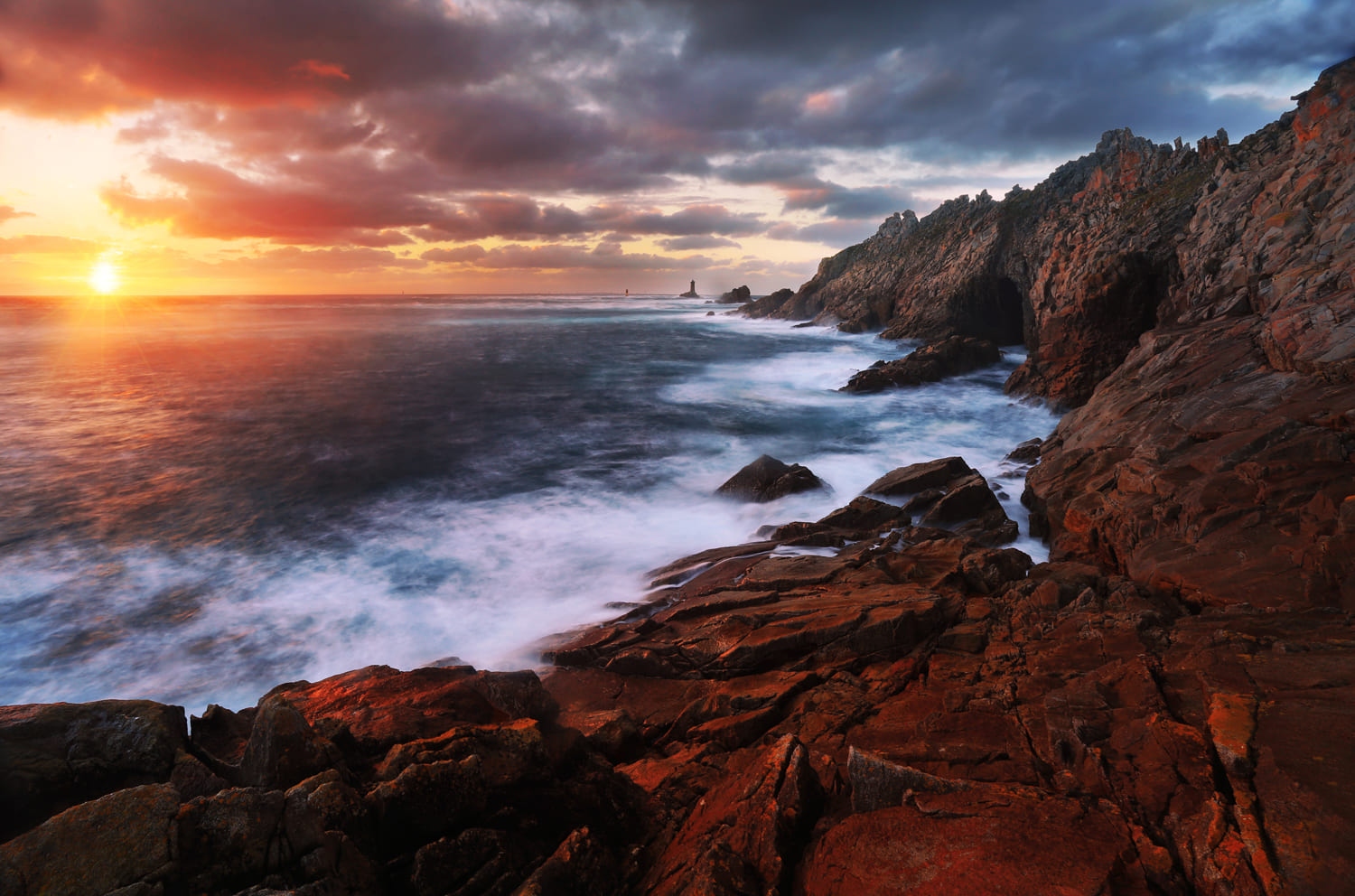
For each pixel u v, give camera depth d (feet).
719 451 97.40
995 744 21.24
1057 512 54.24
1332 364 47.09
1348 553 28.84
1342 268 57.67
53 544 65.77
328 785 14.11
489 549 62.59
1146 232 116.06
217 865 12.53
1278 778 15.51
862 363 180.65
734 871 15.29
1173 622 30.40
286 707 15.67
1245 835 13.88
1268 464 39.37
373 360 205.26
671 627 40.91
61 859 11.57
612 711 29.27
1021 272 183.83
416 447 102.53
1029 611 34.91
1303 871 12.84
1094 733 19.49
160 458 96.37
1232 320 69.56
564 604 51.19
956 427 104.58
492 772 16.80
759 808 17.76
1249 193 88.17
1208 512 38.55
